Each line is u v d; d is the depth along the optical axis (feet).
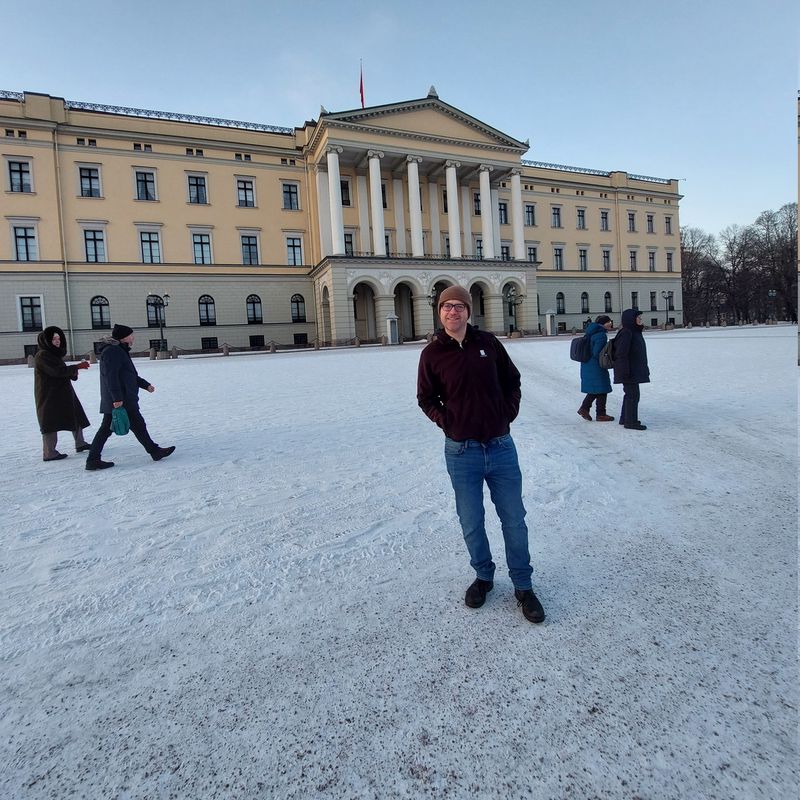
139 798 5.58
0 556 11.93
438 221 147.95
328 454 20.66
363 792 5.59
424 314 131.54
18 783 5.80
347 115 123.65
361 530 12.84
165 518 14.15
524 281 143.54
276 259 136.98
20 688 7.39
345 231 137.90
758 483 14.94
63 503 15.69
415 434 23.80
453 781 5.69
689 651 7.67
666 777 5.63
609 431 22.61
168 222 125.90
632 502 13.89
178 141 126.00
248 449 21.99
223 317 132.05
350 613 9.14
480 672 7.43
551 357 61.67
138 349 123.34
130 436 25.85
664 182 200.13
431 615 8.98
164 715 6.79
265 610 9.33
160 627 8.89
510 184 165.48
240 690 7.22
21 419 32.09
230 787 5.69
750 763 5.74
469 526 9.13
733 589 9.32
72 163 117.39
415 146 131.85
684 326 203.31
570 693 6.93
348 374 53.26
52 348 20.92
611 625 8.43
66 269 116.67
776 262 229.86
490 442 8.96
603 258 187.42
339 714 6.70
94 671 7.74
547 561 10.77
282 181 137.39
